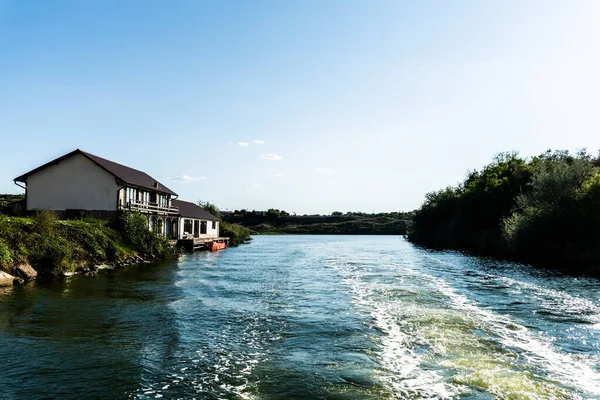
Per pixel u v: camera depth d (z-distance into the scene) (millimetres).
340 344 10070
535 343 10016
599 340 10273
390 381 7762
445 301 15195
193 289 18188
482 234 44406
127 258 28281
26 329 11281
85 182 33688
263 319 12641
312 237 114250
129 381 7859
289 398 7109
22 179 34031
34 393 7289
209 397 7172
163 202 43781
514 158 59750
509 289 17922
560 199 31797
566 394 7137
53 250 21438
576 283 19750
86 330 11305
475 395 7105
